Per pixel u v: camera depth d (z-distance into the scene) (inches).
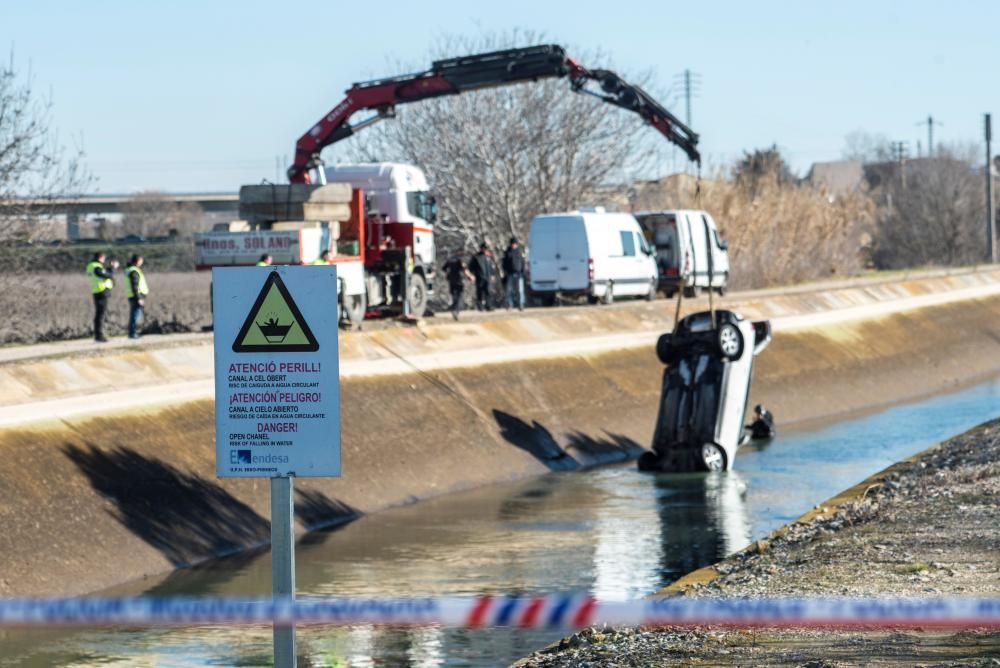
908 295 4921.3
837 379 3538.4
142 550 1625.2
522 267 3501.5
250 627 1290.6
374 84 3041.3
